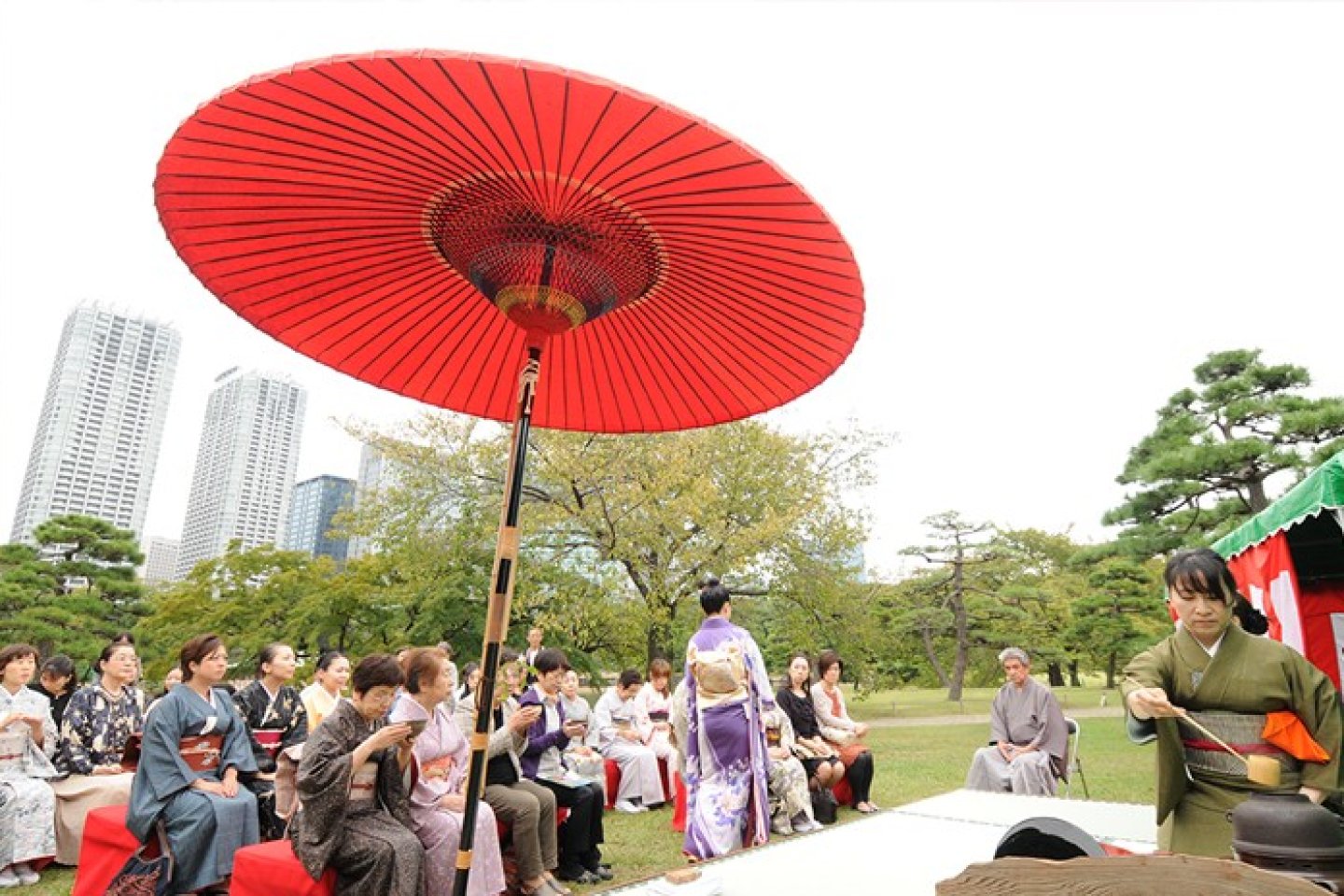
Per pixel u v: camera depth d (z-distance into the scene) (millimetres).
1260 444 16203
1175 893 1334
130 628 22641
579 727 5988
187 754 4891
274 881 3715
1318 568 6785
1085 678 50406
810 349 2416
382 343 2564
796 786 6754
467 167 1899
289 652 6352
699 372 2678
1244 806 1672
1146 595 23797
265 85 1702
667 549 17797
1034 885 1450
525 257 2010
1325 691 2299
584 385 2807
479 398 2820
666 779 8750
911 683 38219
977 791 4648
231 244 2148
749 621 23156
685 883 2369
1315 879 1522
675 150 1732
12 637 20531
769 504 19125
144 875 4535
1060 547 35812
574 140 1758
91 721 6414
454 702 5453
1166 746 2438
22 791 5703
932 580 31359
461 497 19219
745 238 2020
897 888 2402
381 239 2217
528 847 4996
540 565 17672
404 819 4078
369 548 21156
